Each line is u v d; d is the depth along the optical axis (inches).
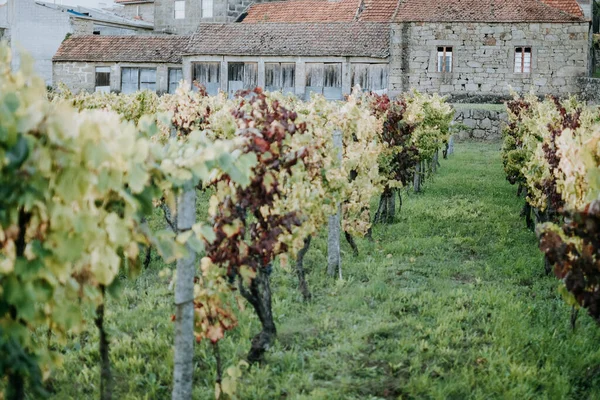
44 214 155.9
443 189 727.1
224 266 249.0
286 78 1510.8
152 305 342.0
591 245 214.2
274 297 350.9
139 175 162.6
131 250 177.5
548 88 1441.9
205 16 1948.8
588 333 309.4
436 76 1472.7
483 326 313.1
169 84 1622.8
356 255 448.8
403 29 1471.5
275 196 274.4
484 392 251.4
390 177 543.2
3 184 146.9
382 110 540.4
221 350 285.6
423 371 269.6
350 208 428.1
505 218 573.0
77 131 150.6
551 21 1425.9
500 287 379.9
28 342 162.1
